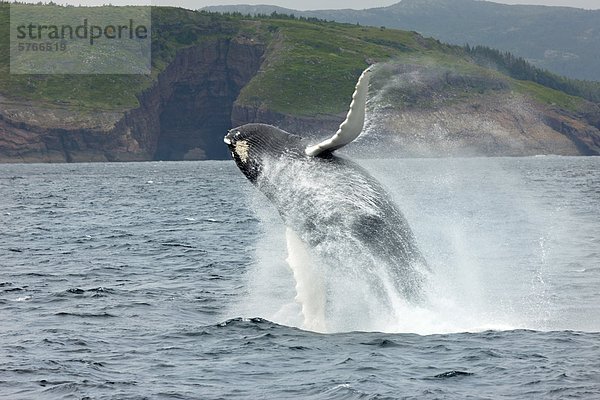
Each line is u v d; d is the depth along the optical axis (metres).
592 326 64.06
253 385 49.12
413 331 59.34
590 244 116.25
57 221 168.25
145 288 82.75
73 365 53.62
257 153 57.91
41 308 72.56
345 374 50.62
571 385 47.56
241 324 63.69
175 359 54.94
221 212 189.62
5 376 51.31
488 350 54.88
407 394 46.69
